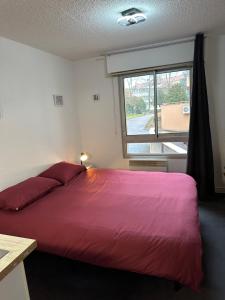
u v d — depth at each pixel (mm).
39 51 3029
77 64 3836
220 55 3105
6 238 963
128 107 3738
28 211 2061
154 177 2828
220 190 3457
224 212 2867
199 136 3184
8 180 2543
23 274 885
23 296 888
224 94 3189
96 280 1846
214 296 1646
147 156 3744
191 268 1396
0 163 2438
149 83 3529
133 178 2848
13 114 2604
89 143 4055
